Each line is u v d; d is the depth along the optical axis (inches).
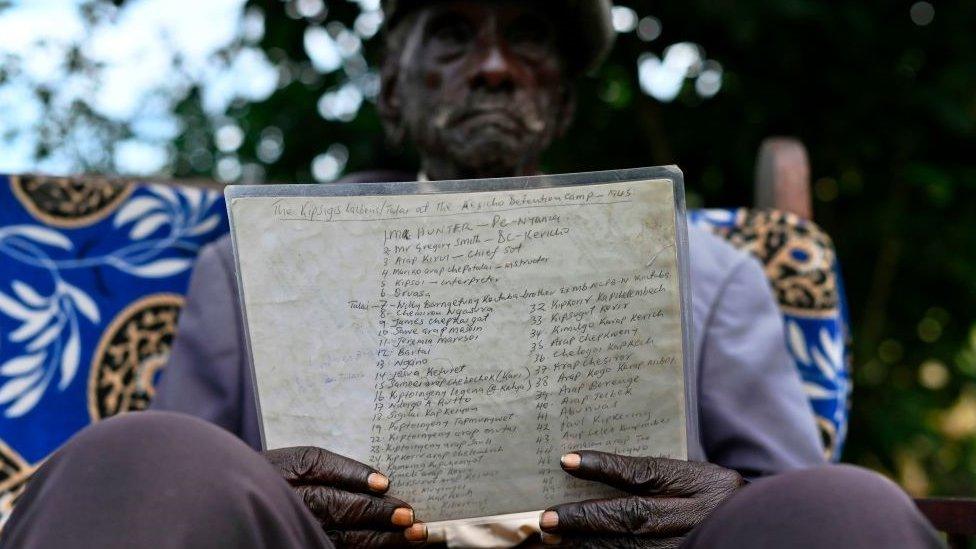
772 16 116.7
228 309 68.6
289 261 50.6
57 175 72.6
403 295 50.6
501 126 69.8
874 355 128.1
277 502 39.3
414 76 72.7
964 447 132.7
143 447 37.4
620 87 130.4
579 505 50.9
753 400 66.2
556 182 51.2
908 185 125.7
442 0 71.2
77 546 34.9
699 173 130.4
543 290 51.0
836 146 125.6
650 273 51.3
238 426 66.7
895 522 36.1
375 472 50.0
